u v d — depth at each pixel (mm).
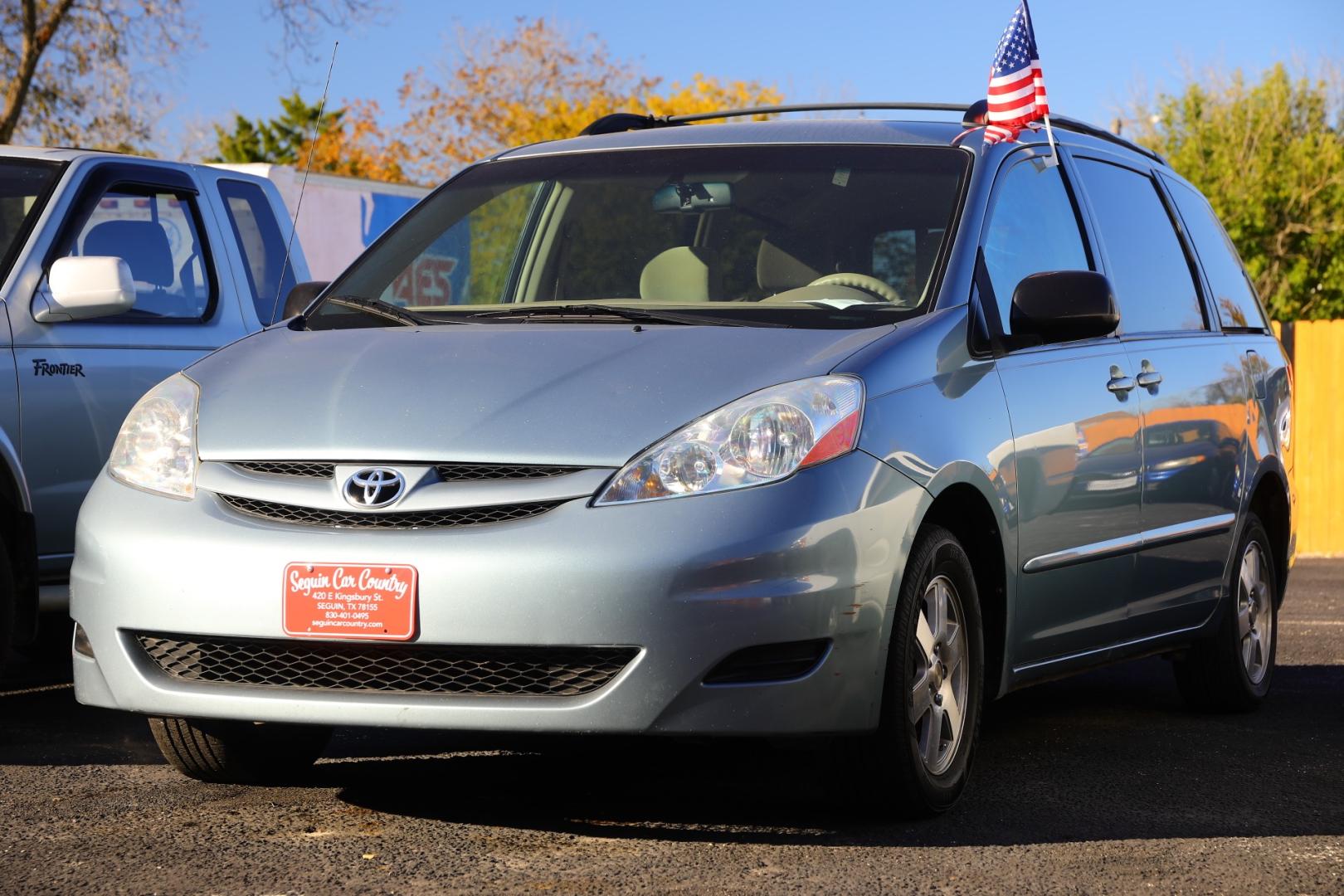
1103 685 7805
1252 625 7168
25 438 6590
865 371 4582
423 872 4109
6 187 7145
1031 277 5336
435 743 5848
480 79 54844
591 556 4125
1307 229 40281
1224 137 41688
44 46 25953
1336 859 4426
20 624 6391
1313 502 19766
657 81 54469
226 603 4336
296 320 5480
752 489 4230
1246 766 5777
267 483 4441
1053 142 5879
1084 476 5516
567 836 4477
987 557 5039
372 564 4219
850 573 4293
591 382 4508
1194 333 6879
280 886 3980
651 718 4129
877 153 5762
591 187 5938
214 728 4949
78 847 4344
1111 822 4816
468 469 4320
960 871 4199
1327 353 19641
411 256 5863
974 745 4992
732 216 5582
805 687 4250
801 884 4027
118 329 7078
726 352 4641
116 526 4547
